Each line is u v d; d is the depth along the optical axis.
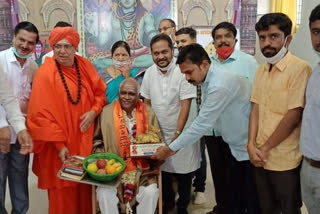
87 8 3.77
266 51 1.64
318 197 1.52
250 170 2.09
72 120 2.19
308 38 3.89
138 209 2.18
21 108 2.25
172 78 2.30
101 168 2.05
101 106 2.34
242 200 2.26
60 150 2.14
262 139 1.75
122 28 3.82
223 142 2.29
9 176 2.36
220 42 2.37
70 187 2.26
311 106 1.47
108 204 2.10
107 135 2.27
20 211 2.42
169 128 2.37
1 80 2.03
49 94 2.11
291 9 4.16
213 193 3.09
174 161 2.38
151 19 3.82
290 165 1.69
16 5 3.70
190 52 1.80
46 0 3.74
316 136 1.46
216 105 1.84
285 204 1.75
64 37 2.10
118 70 2.68
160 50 2.22
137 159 2.25
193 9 3.85
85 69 2.29
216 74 1.85
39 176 2.26
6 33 3.73
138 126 2.29
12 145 2.27
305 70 1.58
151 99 2.41
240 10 3.84
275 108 1.69
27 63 2.28
